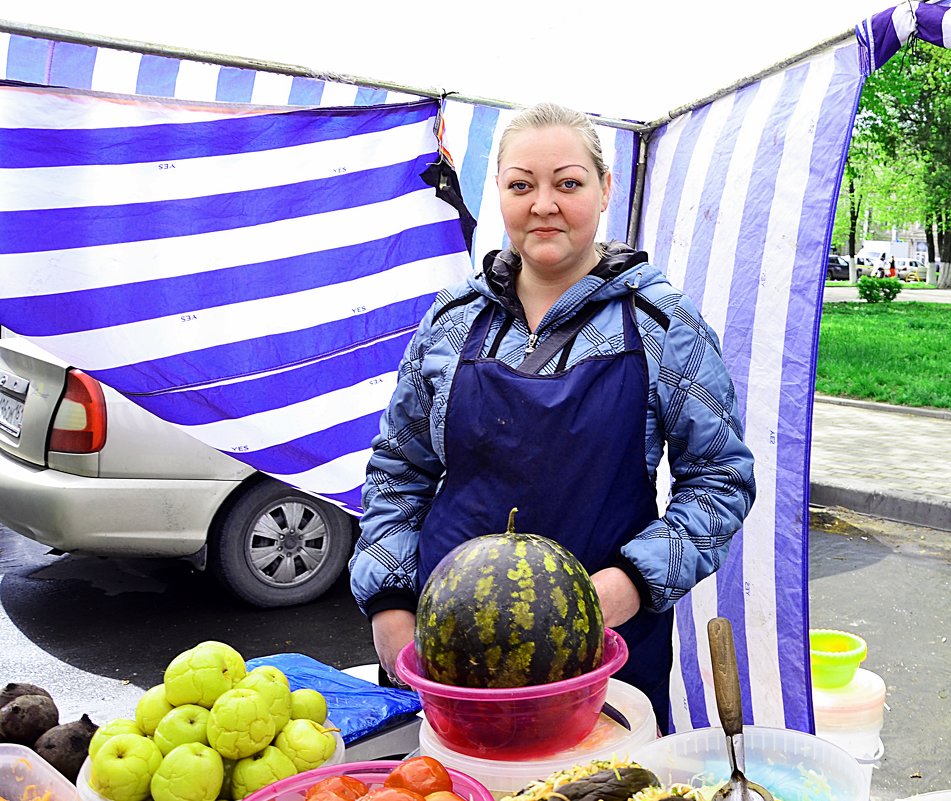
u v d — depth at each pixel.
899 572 7.07
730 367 3.02
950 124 23.31
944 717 4.73
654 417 2.10
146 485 5.21
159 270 3.12
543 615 1.57
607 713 1.77
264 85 3.47
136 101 3.02
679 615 3.37
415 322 3.49
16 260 2.94
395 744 2.42
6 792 2.06
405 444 2.34
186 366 3.20
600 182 2.13
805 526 2.71
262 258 3.26
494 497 2.07
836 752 1.53
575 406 2.03
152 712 1.90
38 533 5.24
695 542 2.01
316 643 5.30
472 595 1.59
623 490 2.06
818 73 2.76
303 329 3.34
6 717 2.18
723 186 3.15
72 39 2.87
